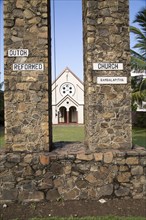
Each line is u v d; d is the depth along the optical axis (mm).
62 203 4906
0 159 5043
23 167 5055
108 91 5430
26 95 5293
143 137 14680
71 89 32625
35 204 4895
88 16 5352
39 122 5309
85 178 5086
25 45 5270
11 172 5043
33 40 5273
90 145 5410
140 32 16875
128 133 5469
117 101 5445
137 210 4535
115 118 5445
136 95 16734
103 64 5398
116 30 5410
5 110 5262
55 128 24125
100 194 5094
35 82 5293
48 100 5340
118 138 5453
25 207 4758
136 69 16312
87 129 5711
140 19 16859
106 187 5105
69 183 5062
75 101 32594
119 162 5137
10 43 5254
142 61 16266
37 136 5309
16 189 5027
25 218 4211
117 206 4730
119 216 4246
